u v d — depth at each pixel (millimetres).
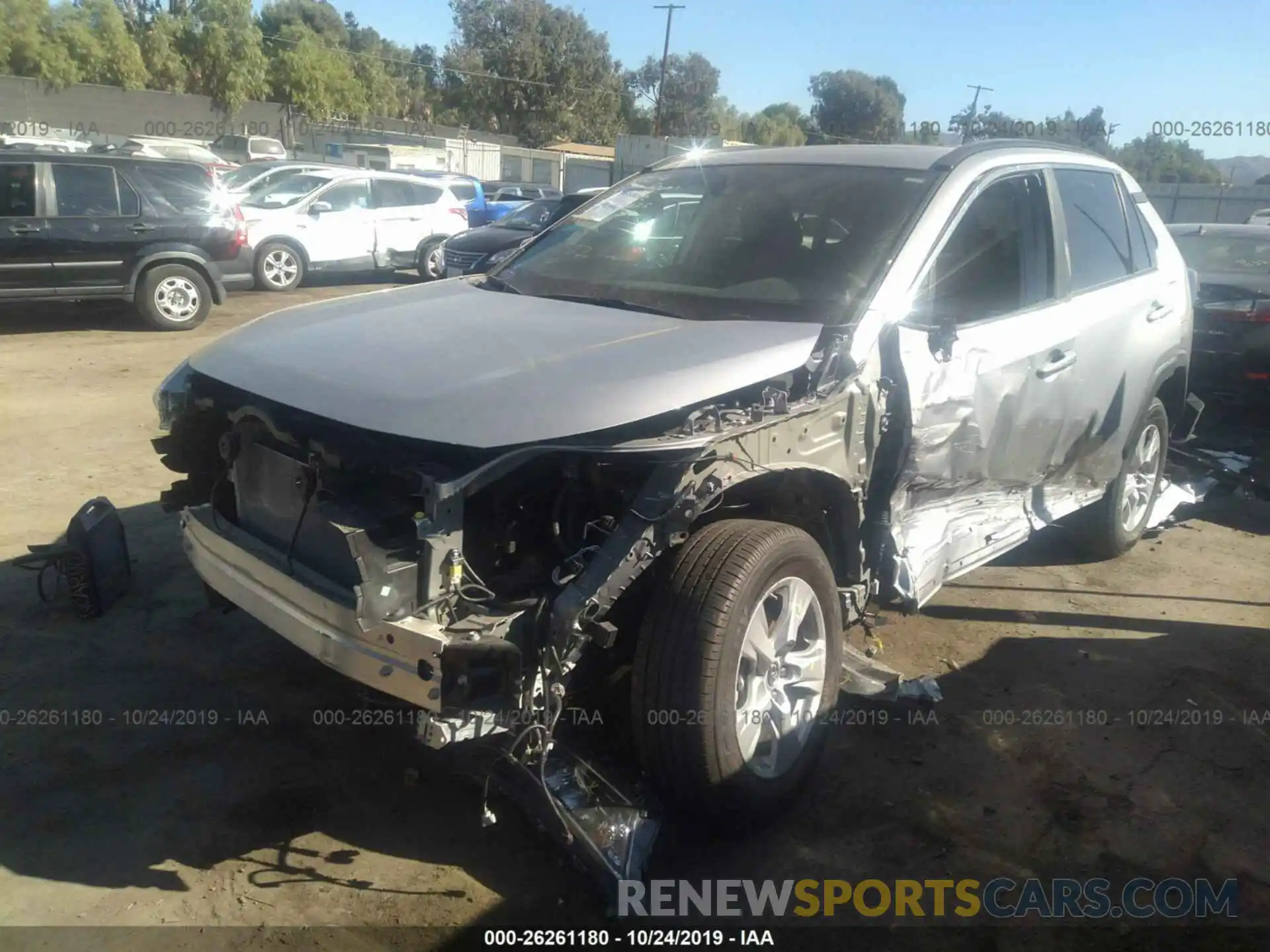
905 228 3584
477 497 2771
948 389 3467
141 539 5121
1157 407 5281
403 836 3057
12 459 6383
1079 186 4605
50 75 39031
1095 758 3580
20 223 10602
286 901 2775
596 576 2600
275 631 2922
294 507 2996
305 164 17172
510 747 2633
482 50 62625
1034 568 5324
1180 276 5328
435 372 2855
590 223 4336
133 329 11547
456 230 17203
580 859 2758
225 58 43438
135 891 2795
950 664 4223
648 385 2771
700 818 2945
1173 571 5371
